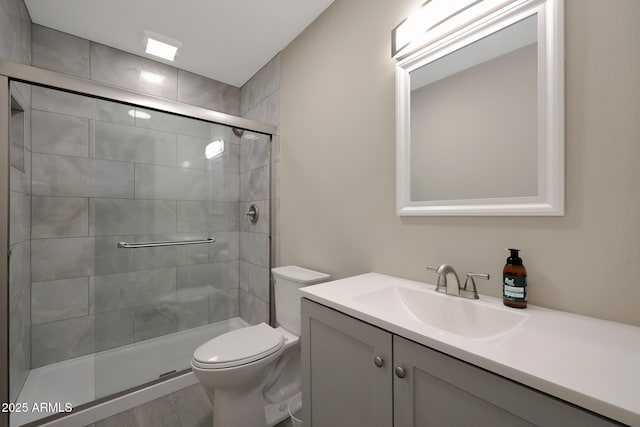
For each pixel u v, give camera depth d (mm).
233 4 1693
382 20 1398
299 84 1973
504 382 550
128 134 1927
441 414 662
